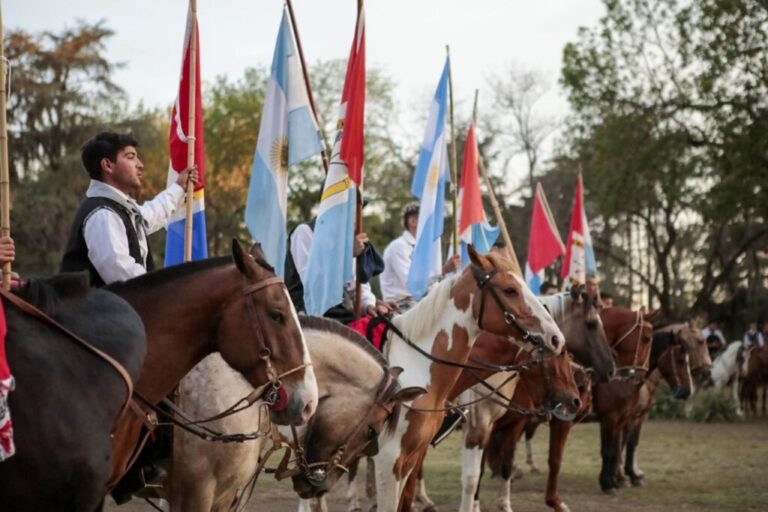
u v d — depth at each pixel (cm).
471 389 935
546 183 4031
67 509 403
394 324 784
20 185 3388
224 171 4147
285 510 1058
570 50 3198
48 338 409
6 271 450
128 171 567
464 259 1128
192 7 700
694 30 3005
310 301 786
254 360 476
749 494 1252
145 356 468
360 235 827
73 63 3469
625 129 3098
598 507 1141
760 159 2914
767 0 2881
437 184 1011
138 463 550
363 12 838
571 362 955
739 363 2570
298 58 819
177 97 720
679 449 1769
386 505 729
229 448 589
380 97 4231
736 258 3584
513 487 1302
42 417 394
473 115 1156
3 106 464
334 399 652
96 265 547
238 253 477
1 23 466
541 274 1495
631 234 4369
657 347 1452
